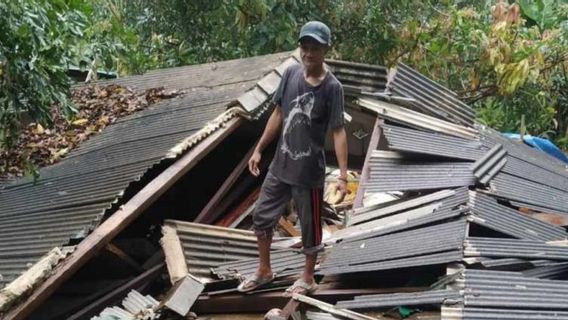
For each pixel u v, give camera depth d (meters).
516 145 7.58
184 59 11.02
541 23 11.40
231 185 6.35
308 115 4.36
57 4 5.04
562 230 5.41
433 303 4.00
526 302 3.89
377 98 7.14
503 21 10.16
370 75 7.44
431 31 10.44
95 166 6.00
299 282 4.57
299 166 4.39
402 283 4.70
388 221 5.42
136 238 6.15
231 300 4.67
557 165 7.56
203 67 8.21
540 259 4.51
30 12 4.69
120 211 4.89
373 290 4.54
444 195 5.54
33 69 4.92
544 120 10.52
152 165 5.44
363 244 5.05
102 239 4.62
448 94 7.72
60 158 6.61
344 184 4.40
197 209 6.94
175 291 4.51
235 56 10.55
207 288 4.75
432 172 6.05
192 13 10.66
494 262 4.40
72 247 4.55
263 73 7.02
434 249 4.57
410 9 10.48
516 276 4.18
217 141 5.79
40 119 5.35
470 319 3.70
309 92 4.35
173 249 5.05
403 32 10.52
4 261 4.75
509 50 9.92
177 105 7.04
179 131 6.16
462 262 4.35
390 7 10.38
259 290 4.70
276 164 4.51
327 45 4.28
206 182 7.09
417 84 7.60
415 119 6.91
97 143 6.71
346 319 4.15
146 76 8.53
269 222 4.56
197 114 6.48
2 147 6.01
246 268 5.05
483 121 9.95
